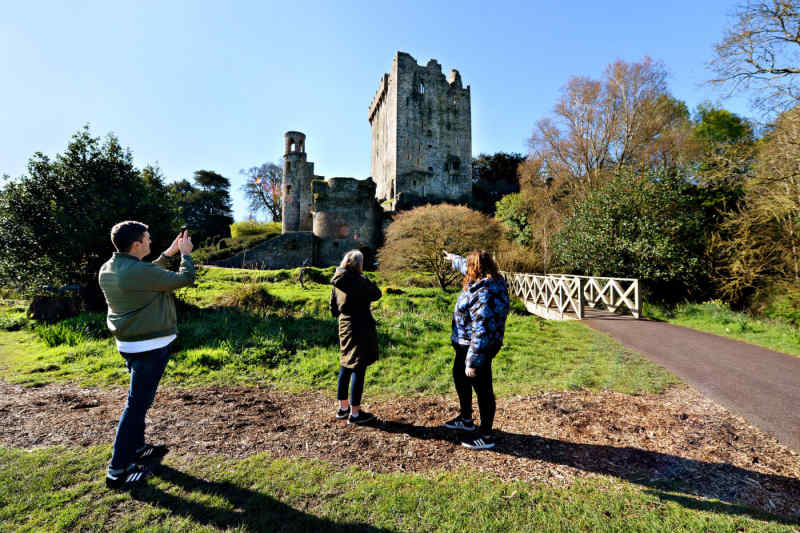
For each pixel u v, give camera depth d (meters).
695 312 9.13
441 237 15.62
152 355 2.23
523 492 2.11
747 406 3.29
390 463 2.45
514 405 3.50
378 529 1.79
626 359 4.95
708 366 4.58
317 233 29.89
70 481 2.14
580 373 4.38
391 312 8.67
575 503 2.00
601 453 2.57
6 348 5.89
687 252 11.23
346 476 2.26
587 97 19.81
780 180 9.34
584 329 7.13
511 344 5.88
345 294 3.14
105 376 4.34
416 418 3.25
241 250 28.30
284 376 4.58
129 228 2.29
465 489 2.13
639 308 8.11
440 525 1.82
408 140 38.03
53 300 8.11
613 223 12.39
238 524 1.81
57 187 8.68
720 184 10.88
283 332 6.21
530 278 12.55
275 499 2.01
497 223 19.14
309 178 37.22
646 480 2.23
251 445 2.68
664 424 3.00
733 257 10.67
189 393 3.91
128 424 2.13
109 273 2.17
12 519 1.78
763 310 9.65
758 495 2.04
